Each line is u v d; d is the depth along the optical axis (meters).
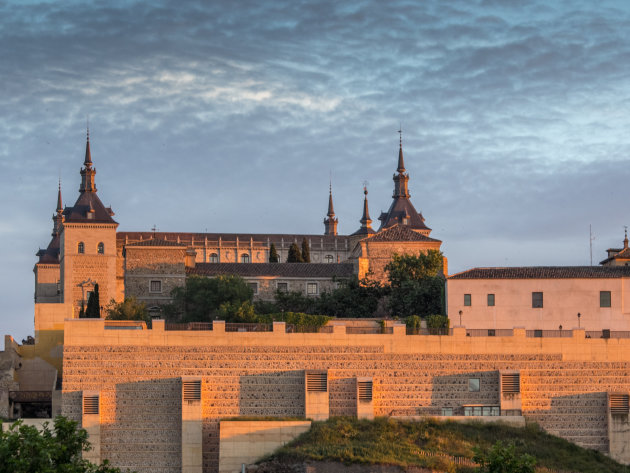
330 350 122.12
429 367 122.88
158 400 119.62
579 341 124.00
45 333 139.50
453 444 116.06
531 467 97.69
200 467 118.00
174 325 122.81
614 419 122.38
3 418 124.00
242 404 120.50
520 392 122.56
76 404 119.12
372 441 115.75
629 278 142.12
